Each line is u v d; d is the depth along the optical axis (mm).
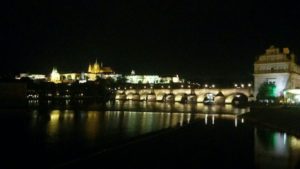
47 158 57062
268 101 192250
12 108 182500
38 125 112875
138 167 49750
